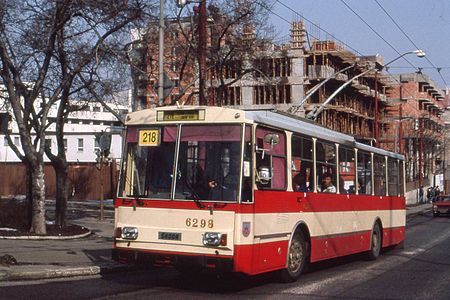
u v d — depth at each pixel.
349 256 17.59
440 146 92.00
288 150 11.78
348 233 15.05
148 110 10.99
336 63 70.06
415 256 18.11
